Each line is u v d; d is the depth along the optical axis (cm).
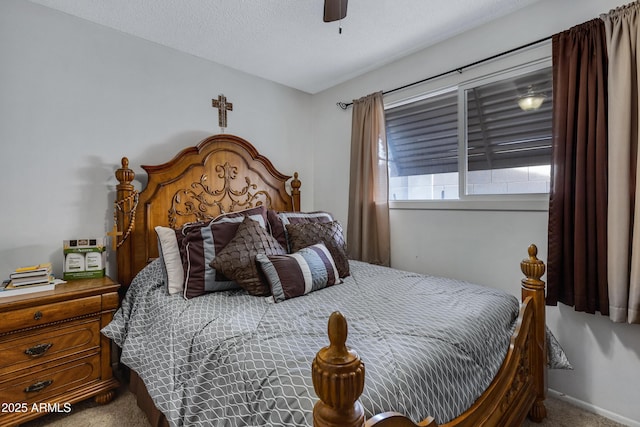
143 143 231
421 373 95
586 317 180
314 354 103
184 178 239
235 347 115
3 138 179
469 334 120
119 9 196
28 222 187
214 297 169
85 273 192
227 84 277
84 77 206
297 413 81
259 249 183
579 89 171
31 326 153
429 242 249
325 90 329
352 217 288
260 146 300
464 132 233
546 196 199
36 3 189
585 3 177
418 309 142
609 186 160
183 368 129
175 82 246
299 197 316
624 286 156
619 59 159
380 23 212
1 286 170
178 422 116
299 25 214
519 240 203
